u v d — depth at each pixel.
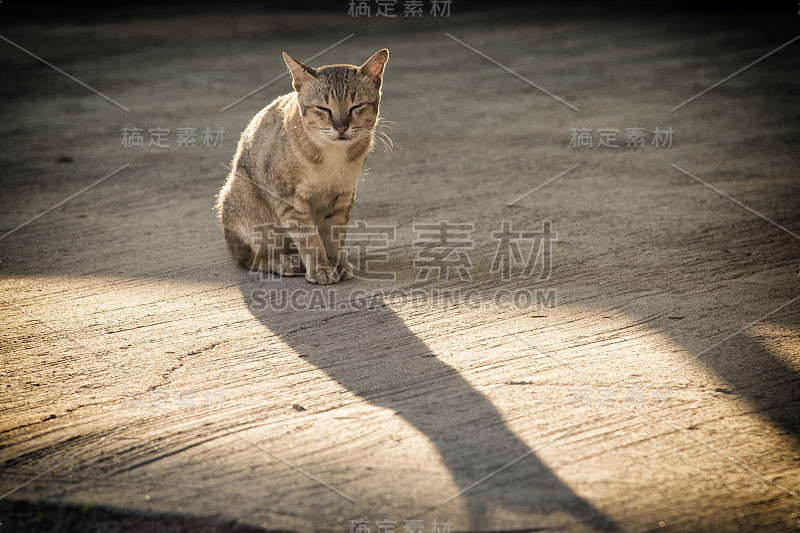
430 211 6.74
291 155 4.86
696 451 3.00
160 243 5.97
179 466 2.93
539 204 6.86
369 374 3.67
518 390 3.47
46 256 5.68
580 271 5.15
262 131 5.15
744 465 2.91
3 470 2.96
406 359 3.83
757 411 3.30
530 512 2.62
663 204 6.74
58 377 3.72
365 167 8.54
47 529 2.66
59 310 4.60
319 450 3.00
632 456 2.96
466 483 2.78
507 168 8.30
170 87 13.21
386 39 17.98
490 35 18.34
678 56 15.13
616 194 7.14
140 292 4.90
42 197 7.43
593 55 15.57
